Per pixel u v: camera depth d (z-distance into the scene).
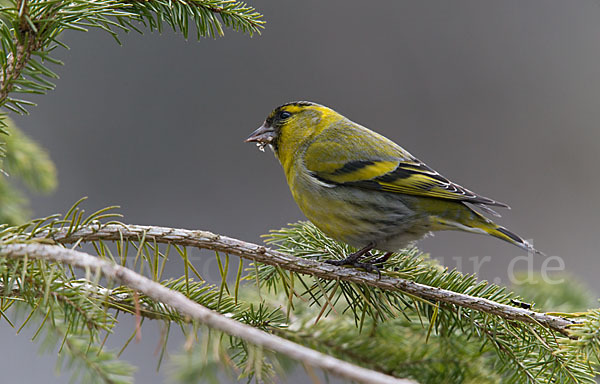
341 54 21.31
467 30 21.91
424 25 21.73
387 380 4.21
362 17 21.72
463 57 21.77
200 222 18.83
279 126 10.60
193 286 7.08
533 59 21.78
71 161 18.44
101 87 18.89
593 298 9.59
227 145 19.69
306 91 21.08
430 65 21.69
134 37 19.19
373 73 21.47
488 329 7.36
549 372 7.31
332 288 7.81
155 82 19.44
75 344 6.37
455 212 9.33
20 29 6.10
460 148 21.42
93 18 6.52
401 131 21.53
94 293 6.05
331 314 8.83
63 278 5.85
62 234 6.11
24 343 13.81
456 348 7.78
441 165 21.28
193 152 19.34
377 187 9.40
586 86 21.64
